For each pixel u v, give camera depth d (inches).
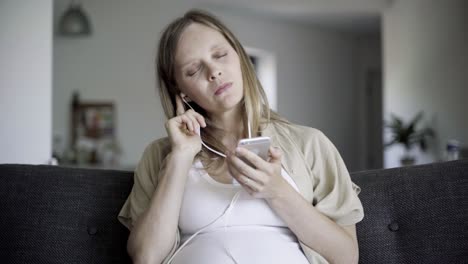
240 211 49.0
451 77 181.2
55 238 52.2
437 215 50.2
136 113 214.8
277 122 56.7
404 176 52.6
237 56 53.3
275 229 49.8
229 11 241.0
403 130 199.0
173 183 49.0
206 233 49.6
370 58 308.5
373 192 52.4
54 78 205.3
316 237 46.6
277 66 262.8
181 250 49.3
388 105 227.3
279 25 263.6
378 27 282.4
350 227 49.8
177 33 54.1
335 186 50.8
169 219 48.3
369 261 50.4
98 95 209.9
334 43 294.0
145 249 47.7
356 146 308.7
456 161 53.0
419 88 202.2
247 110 53.6
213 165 52.9
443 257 49.2
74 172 56.0
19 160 95.1
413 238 50.3
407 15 210.8
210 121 56.2
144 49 217.0
